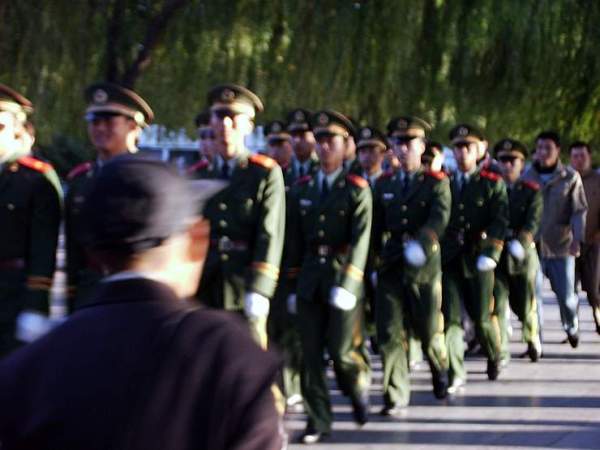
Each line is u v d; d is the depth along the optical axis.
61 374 2.61
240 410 2.55
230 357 2.60
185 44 14.02
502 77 16.70
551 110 17.56
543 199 13.22
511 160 12.04
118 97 7.22
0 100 7.15
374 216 9.98
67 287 7.29
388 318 9.69
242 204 7.46
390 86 15.41
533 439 8.81
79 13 13.59
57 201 7.23
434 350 9.79
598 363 12.61
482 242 10.91
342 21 14.85
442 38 15.80
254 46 14.22
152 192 2.71
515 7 15.95
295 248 8.70
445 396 10.09
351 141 10.66
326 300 8.43
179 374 2.58
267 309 7.42
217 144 7.61
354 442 8.68
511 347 13.91
